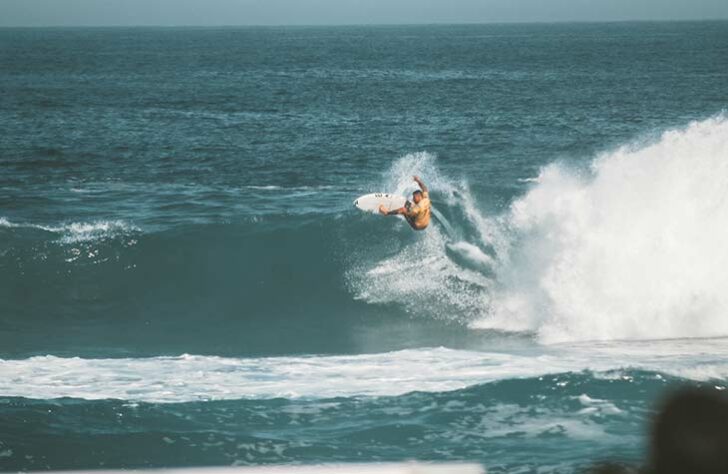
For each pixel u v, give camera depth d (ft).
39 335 195.00
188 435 114.01
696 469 18.92
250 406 126.72
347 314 210.38
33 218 279.28
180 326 205.05
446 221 223.10
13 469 102.63
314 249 225.35
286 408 125.80
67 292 213.25
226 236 229.04
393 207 227.40
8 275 214.90
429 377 144.05
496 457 105.19
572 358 159.84
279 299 215.10
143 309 211.61
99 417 119.55
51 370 151.12
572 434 111.75
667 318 189.98
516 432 113.60
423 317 207.10
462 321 204.23
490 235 217.77
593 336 190.29
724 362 150.51
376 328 203.21
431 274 215.92
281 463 105.70
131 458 107.14
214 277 220.02
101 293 214.69
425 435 113.70
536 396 125.18
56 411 120.78
